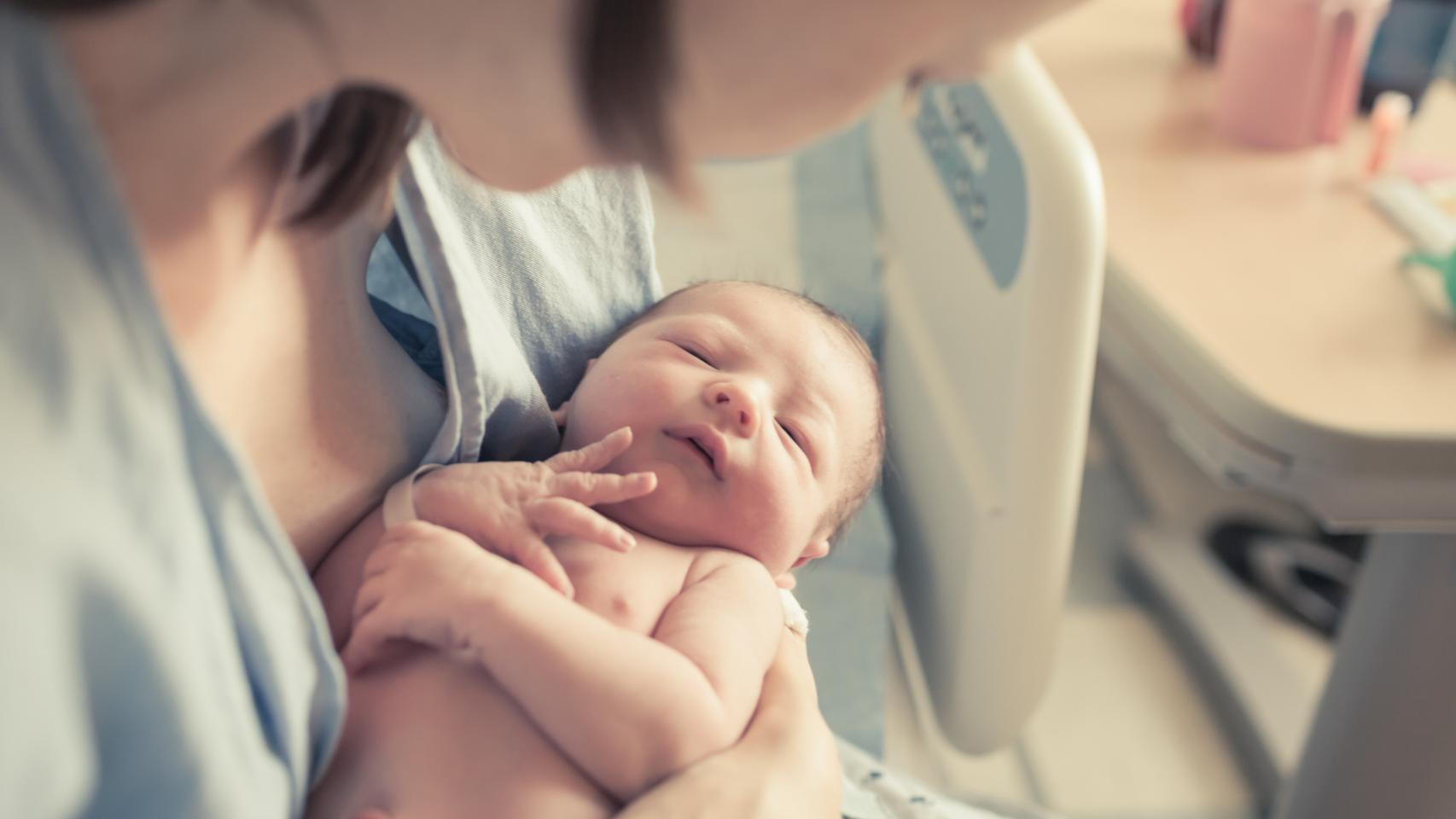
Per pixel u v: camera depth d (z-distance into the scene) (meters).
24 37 0.35
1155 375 1.05
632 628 0.68
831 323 0.93
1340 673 1.26
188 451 0.43
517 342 0.79
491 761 0.60
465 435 0.66
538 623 0.59
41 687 0.38
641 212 0.87
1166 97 1.37
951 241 1.18
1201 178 1.22
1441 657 1.16
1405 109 1.24
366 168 0.48
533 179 0.43
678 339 0.85
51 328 0.37
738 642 0.68
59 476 0.37
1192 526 2.06
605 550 0.71
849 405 0.89
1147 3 1.59
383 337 0.67
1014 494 1.05
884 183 1.45
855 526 1.25
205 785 0.45
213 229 0.46
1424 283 1.06
